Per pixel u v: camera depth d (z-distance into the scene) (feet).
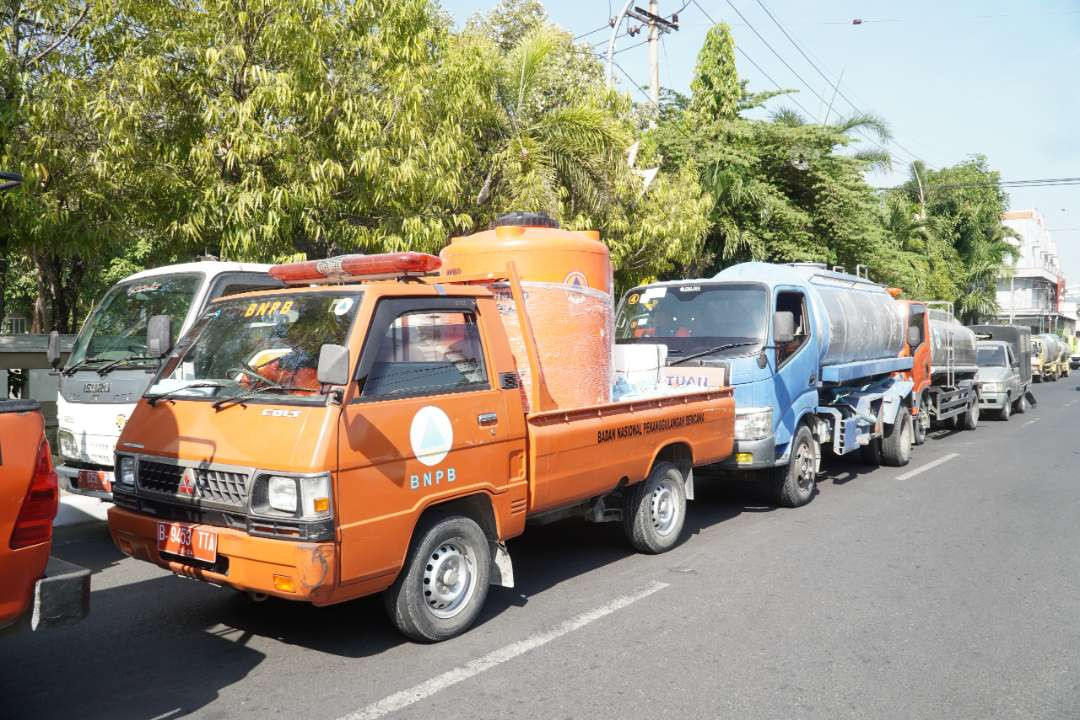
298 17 31.58
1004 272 156.04
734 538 25.04
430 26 39.60
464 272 20.84
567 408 19.31
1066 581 20.71
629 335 30.66
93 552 22.95
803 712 13.41
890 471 38.86
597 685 14.32
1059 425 61.77
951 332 53.62
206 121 30.91
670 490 23.30
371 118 33.76
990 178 152.87
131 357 24.18
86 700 13.69
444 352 16.35
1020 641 16.61
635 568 21.61
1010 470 38.86
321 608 18.37
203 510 14.80
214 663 15.25
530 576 20.88
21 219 31.78
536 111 47.55
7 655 15.66
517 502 17.37
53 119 30.83
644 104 70.95
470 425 16.25
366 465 14.29
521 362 18.74
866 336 35.99
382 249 35.70
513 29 67.36
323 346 13.84
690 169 60.70
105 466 23.53
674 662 15.37
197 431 15.28
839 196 73.56
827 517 28.22
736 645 16.25
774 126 72.02
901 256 88.17
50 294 56.80
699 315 29.76
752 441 27.20
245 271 26.50
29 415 11.57
